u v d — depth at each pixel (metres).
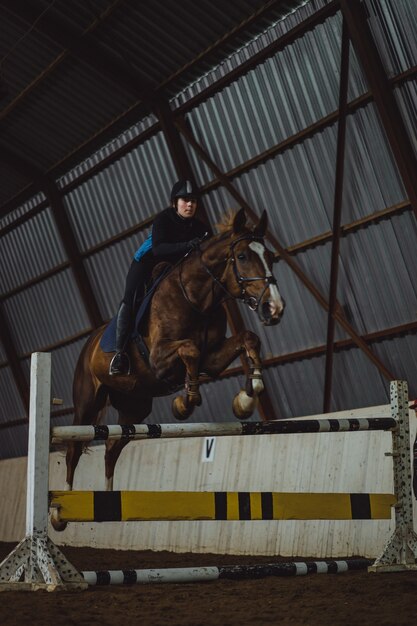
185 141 12.84
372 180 10.35
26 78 14.07
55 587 5.04
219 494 5.53
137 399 7.14
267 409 12.56
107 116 14.08
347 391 11.48
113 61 12.77
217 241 5.59
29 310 18.02
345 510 5.93
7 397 19.70
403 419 6.31
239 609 4.48
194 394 5.20
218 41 11.55
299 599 4.81
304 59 10.67
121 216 14.70
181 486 12.08
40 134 15.13
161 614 4.34
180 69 12.35
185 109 12.52
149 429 5.36
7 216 17.58
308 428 5.78
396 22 9.55
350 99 10.30
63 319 17.09
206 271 5.55
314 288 11.39
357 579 5.60
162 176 13.54
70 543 14.11
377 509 6.09
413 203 9.62
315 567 5.95
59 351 17.48
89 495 5.22
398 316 10.55
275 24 10.88
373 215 10.39
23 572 5.23
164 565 9.01
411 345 10.52
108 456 7.38
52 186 15.87
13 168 15.98
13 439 19.88
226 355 5.47
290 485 10.23
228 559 9.76
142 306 5.84
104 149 14.56
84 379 7.10
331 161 10.77
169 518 5.36
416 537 6.17
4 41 13.41
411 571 5.94
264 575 5.77
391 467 8.91
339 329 11.34
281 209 11.66
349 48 10.07
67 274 16.48
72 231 15.87
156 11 11.63
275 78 11.12
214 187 12.56
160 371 5.50
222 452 11.59
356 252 10.83
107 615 4.29
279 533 10.06
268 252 5.46
